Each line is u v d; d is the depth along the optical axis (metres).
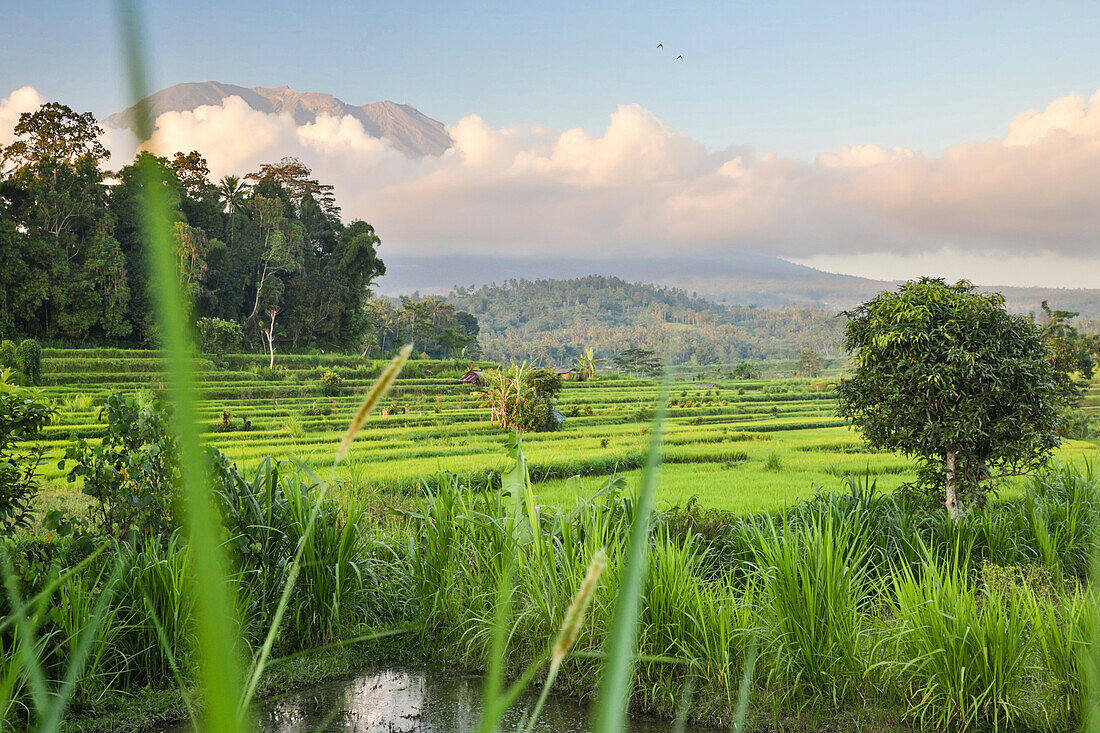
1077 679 5.85
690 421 64.25
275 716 6.43
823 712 6.40
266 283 94.81
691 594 7.12
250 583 7.02
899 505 11.36
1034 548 9.79
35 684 0.64
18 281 72.00
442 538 8.02
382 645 7.54
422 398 76.50
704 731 6.33
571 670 6.92
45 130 76.50
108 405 7.36
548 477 27.58
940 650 6.24
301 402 68.94
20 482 7.07
